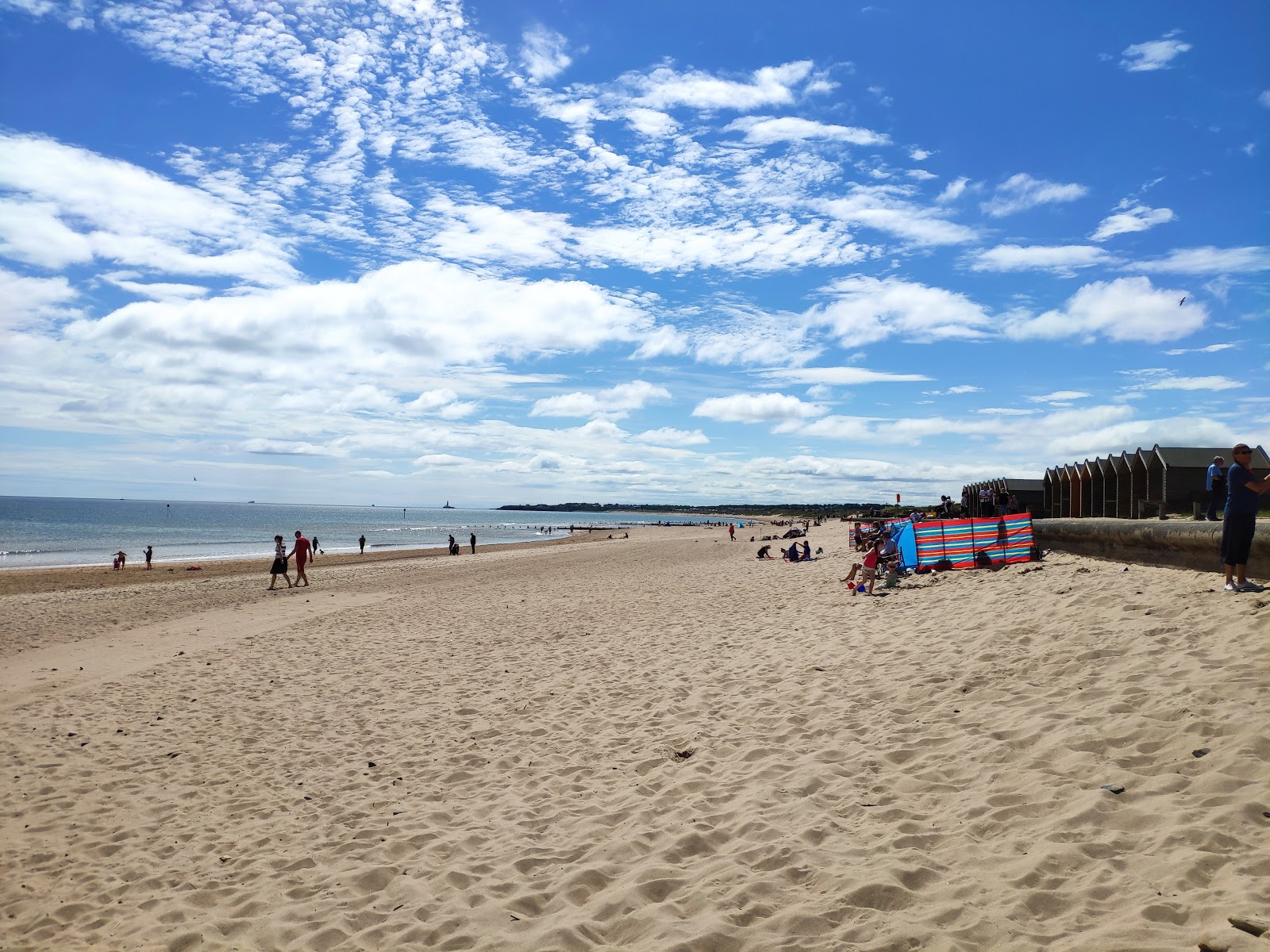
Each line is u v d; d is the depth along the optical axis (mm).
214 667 12750
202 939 4387
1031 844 4133
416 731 8672
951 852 4242
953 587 13641
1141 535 11531
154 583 30266
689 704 8641
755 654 10844
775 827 4926
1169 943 3023
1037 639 8102
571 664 11727
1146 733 5129
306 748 8227
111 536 85250
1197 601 7820
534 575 30969
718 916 3893
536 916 4281
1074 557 14242
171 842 5992
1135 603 8352
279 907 4730
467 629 16094
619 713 8695
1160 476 22469
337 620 18234
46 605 22078
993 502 28469
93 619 19047
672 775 6453
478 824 5855
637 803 5879
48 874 5508
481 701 9812
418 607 20547
